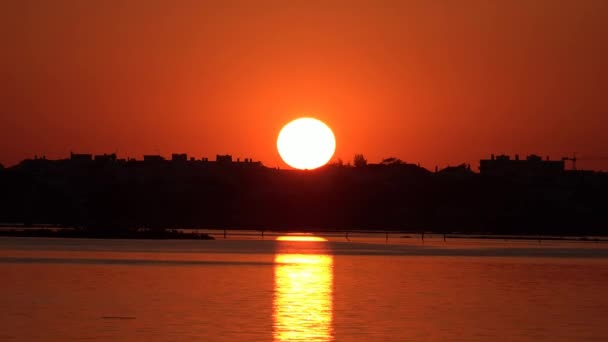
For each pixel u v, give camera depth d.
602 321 172.75
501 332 158.75
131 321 166.12
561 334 156.88
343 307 190.88
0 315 172.62
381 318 173.75
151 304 192.62
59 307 185.75
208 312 179.50
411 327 162.88
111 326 160.00
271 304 194.62
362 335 153.50
